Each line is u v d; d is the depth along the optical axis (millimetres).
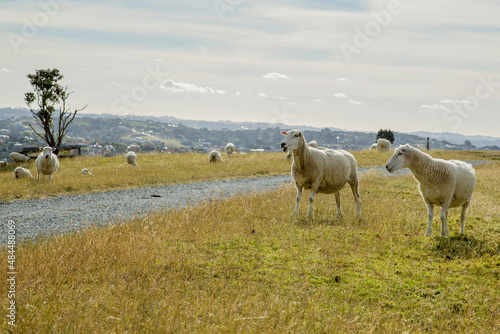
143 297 6289
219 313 5793
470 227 11445
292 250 9008
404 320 6246
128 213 13188
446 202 10273
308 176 11820
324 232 10359
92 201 15641
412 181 21969
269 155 37094
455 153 50156
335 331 5691
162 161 31875
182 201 15664
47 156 19531
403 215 12531
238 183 21781
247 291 6738
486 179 23609
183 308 5992
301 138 11500
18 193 16828
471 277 7797
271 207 12602
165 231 9633
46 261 7305
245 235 9914
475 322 6242
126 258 7688
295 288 7082
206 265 7996
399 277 7805
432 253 9109
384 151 44938
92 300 6012
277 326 5648
